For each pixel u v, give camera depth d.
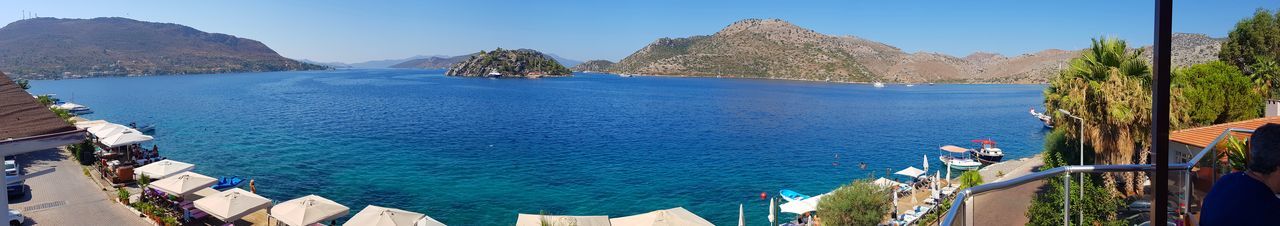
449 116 108.69
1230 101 37.34
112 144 45.97
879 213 30.89
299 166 53.94
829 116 121.81
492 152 64.12
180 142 69.31
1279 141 3.40
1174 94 28.83
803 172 55.69
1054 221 6.25
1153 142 4.31
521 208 40.34
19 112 10.80
